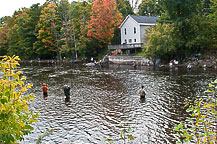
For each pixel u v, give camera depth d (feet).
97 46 197.88
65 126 44.47
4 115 13.79
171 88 71.61
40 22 222.89
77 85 86.69
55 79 104.37
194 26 121.39
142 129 41.14
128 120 46.11
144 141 36.27
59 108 56.75
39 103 61.98
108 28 179.73
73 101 63.00
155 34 127.13
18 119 15.49
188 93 63.62
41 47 218.18
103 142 36.76
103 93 71.00
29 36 240.12
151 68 126.21
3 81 14.73
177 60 132.57
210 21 130.62
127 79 93.86
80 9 209.77
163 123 43.39
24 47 235.81
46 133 17.60
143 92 62.08
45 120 48.21
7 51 284.20
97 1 177.78
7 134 13.92
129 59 155.33
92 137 38.91
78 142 37.19
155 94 65.77
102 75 109.81
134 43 177.68
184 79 84.38
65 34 188.75
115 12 185.06
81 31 190.70
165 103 56.18
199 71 101.14
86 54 200.95
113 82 89.15
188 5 117.70
